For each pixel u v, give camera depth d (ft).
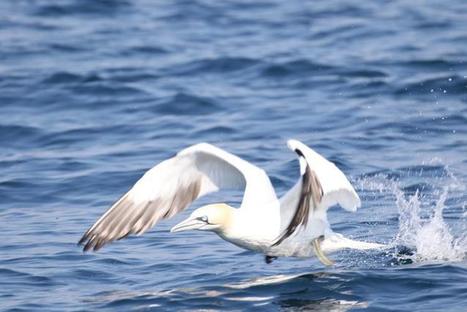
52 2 103.60
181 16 99.50
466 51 82.17
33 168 59.62
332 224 48.19
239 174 41.39
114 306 38.09
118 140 65.57
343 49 85.30
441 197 48.96
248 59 82.17
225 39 90.58
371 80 75.82
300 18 97.35
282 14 99.25
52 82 77.92
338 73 78.07
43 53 86.79
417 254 43.27
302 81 77.25
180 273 42.16
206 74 80.07
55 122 69.51
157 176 40.75
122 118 70.03
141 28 95.30
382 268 41.22
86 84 77.15
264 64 80.53
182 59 83.76
